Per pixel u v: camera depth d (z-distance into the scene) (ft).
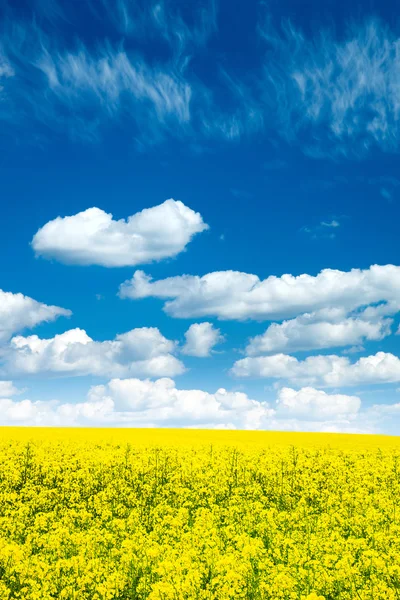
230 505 60.08
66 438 110.32
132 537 44.47
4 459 80.59
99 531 47.09
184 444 101.50
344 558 38.40
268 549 43.45
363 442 119.85
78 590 34.78
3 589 35.12
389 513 56.08
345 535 50.83
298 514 55.06
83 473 71.82
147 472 75.15
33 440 102.12
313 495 66.03
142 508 59.62
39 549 44.75
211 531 46.34
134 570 38.24
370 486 70.74
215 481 70.74
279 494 66.95
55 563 38.68
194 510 59.00
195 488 67.46
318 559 41.45
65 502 62.69
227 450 93.20
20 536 48.39
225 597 32.68
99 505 58.65
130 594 36.04
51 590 35.35
